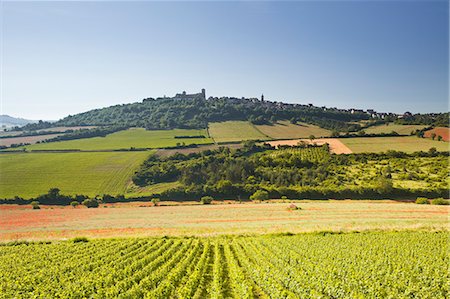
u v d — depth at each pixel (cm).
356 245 3306
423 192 6900
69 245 3769
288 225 4691
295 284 2044
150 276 2325
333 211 5772
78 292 2033
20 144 12538
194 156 11000
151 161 10381
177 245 3575
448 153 9200
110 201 7919
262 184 8425
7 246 3891
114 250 3406
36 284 2352
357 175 8306
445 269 2400
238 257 2930
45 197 7956
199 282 2323
